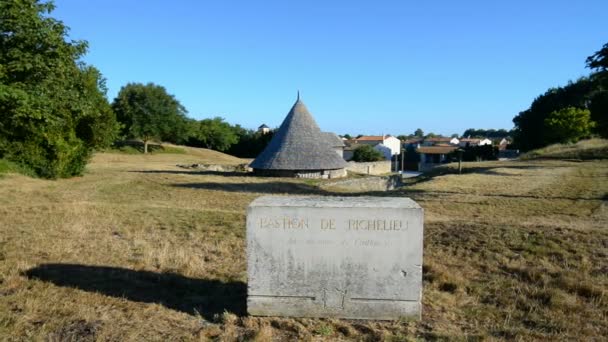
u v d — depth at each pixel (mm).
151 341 4484
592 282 6465
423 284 6504
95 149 26578
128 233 9555
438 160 81812
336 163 32562
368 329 4832
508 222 11797
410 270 4980
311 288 5062
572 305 5633
